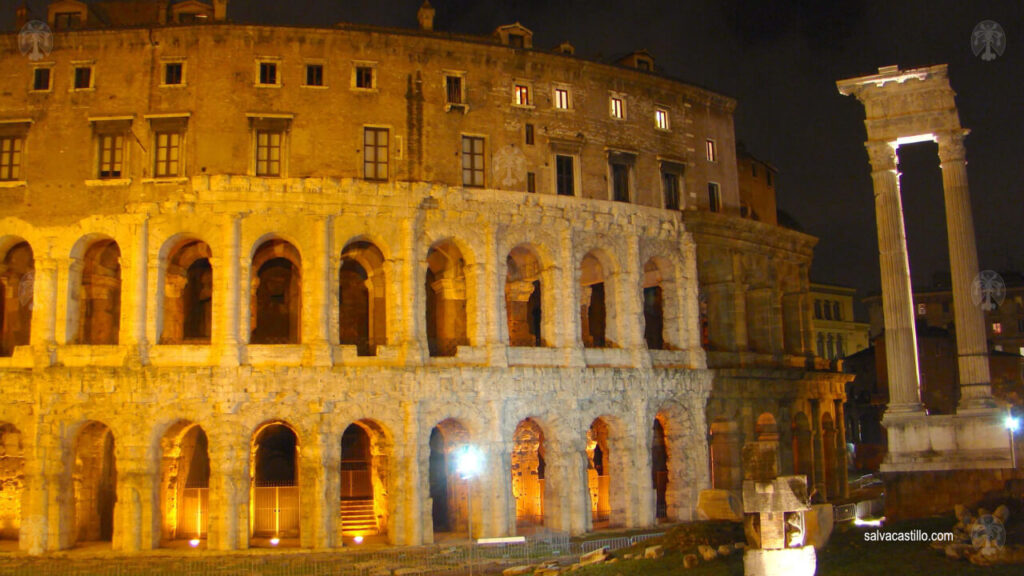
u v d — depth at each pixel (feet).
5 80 192.03
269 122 190.49
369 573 153.79
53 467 176.65
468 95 204.23
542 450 223.51
